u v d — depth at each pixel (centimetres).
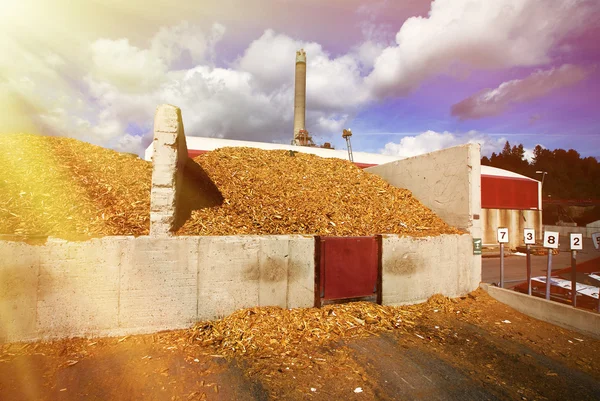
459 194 691
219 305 469
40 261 398
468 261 663
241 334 433
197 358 383
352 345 432
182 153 577
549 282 571
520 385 348
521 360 405
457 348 435
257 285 490
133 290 429
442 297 618
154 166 455
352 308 541
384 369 374
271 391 323
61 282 404
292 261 515
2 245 386
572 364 398
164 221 452
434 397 321
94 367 356
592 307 546
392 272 584
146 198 547
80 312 410
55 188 512
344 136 2144
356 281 566
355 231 625
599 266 754
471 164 671
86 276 412
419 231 652
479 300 630
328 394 321
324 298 540
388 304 580
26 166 550
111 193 538
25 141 646
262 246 493
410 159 852
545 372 377
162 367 360
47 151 629
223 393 317
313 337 445
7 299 387
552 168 6731
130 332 428
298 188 786
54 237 406
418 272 607
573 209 4194
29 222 429
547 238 577
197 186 639
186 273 452
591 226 3030
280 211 646
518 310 586
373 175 965
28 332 394
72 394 307
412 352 419
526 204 2095
